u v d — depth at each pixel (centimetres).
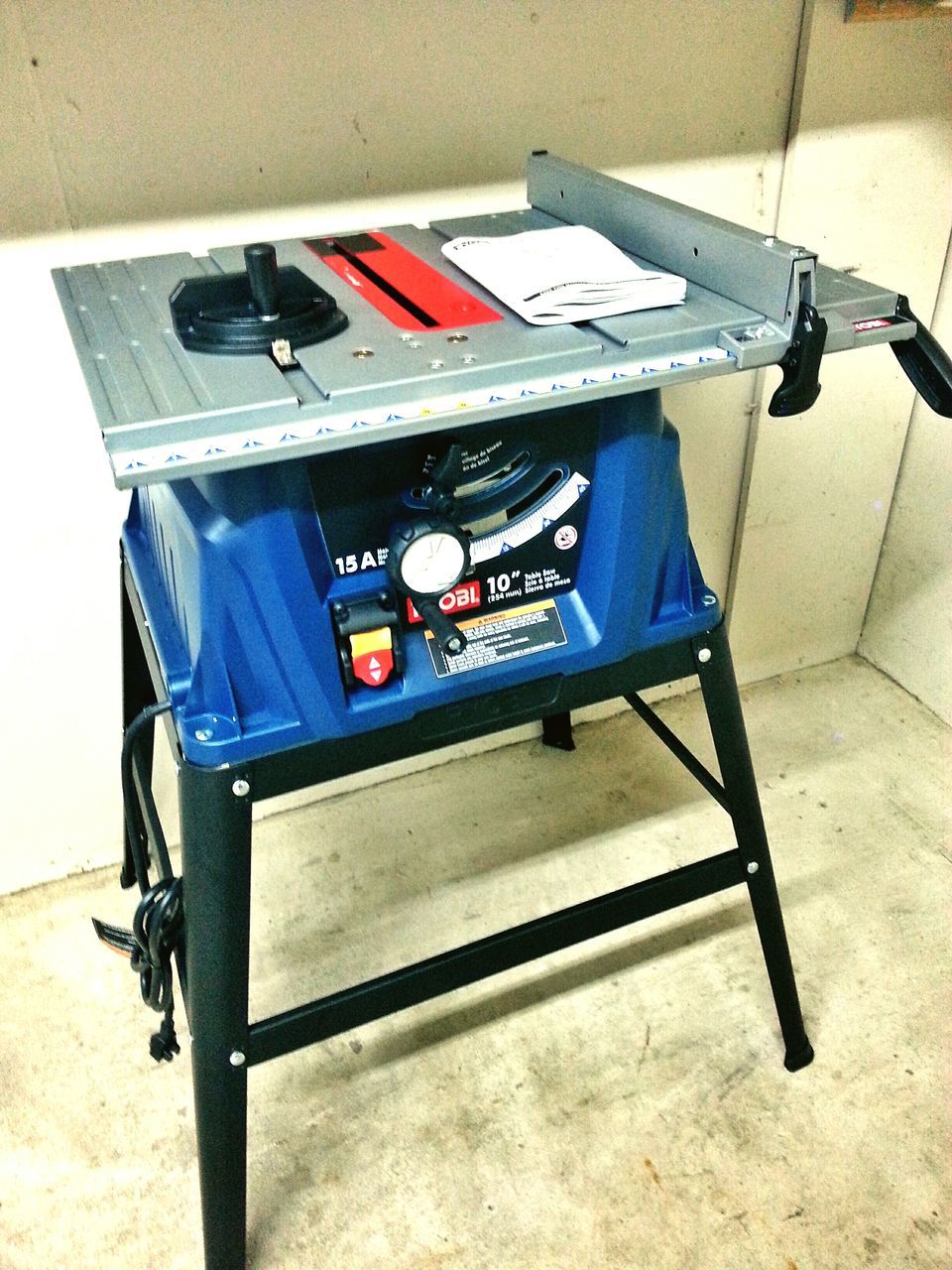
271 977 138
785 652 191
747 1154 116
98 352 80
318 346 79
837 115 137
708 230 86
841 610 191
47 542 130
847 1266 106
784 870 151
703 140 136
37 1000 136
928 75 139
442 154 125
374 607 83
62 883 154
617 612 92
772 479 166
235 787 84
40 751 144
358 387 72
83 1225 111
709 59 130
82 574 134
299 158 118
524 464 85
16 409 121
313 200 122
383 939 143
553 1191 113
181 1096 124
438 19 116
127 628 125
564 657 92
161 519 97
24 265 113
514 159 128
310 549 80
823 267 94
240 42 110
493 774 171
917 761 172
